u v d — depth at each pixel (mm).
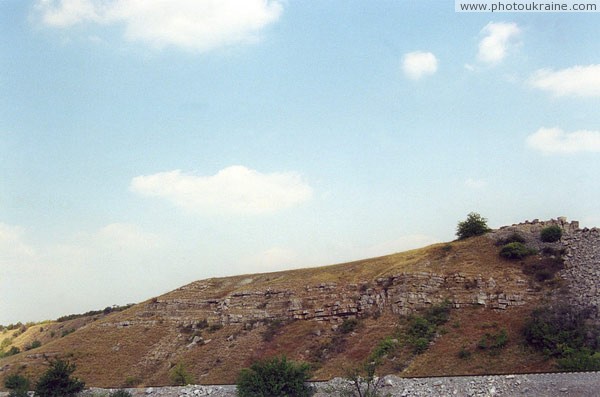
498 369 70188
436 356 76750
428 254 108500
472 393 58469
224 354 95188
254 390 67500
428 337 82188
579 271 89188
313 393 67562
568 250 96625
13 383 85688
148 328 111062
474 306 87938
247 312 106938
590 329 74188
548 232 102062
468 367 72125
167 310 116188
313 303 102625
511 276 92562
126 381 92062
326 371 80062
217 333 103750
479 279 92750
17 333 174500
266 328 100812
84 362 101000
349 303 97812
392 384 64688
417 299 92188
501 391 57812
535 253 98688
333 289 105312
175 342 104688
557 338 72875
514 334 78000
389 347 81750
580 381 56375
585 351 69188
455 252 105875
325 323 96750
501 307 85562
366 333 89062
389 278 100438
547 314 79250
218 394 71250
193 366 93750
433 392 60406
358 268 113438
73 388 79125
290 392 67125
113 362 100188
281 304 106688
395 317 91062
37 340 155125
